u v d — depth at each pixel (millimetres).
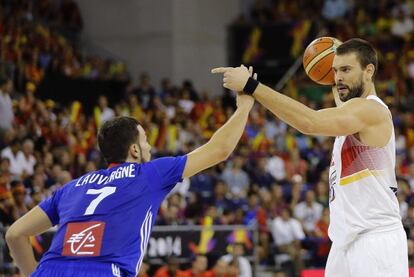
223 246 26109
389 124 11938
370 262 11883
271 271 30266
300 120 11320
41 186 29125
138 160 10852
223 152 10781
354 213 12039
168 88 47188
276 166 38250
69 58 47250
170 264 25484
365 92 12070
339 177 12227
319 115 11391
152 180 10531
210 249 26000
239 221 31234
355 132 11758
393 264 11836
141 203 10445
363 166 12000
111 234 10250
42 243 23250
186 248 25781
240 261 26172
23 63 43219
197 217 31359
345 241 12156
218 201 33094
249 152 39375
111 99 46812
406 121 43906
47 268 10258
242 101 11344
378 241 11906
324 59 13031
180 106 44531
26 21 47781
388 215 12023
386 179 12016
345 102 11883
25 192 28172
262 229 30484
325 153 40438
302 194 35031
